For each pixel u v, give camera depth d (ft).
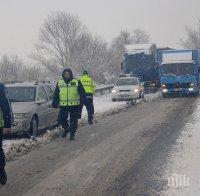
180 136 63.77
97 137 66.33
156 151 53.06
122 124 81.92
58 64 324.60
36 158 51.37
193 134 64.80
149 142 59.98
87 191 36.88
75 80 65.46
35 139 64.03
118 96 153.07
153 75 192.65
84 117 96.78
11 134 67.10
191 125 75.20
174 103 131.64
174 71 163.12
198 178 39.01
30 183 39.88
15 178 41.93
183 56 163.53
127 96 152.56
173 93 163.53
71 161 48.96
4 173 39.55
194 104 123.54
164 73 163.73
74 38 320.91
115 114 104.47
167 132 68.74
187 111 102.94
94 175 42.24
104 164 46.98
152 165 45.50
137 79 161.07
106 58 313.32
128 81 159.53
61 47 324.39
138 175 41.60
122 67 195.42
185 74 162.20
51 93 79.92
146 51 193.26
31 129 69.36
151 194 34.99
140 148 55.72
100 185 38.63
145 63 193.06
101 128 77.15
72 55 308.81
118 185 38.47
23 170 45.21
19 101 72.38
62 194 36.09
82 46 306.76
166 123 80.64
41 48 326.24
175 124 78.33
